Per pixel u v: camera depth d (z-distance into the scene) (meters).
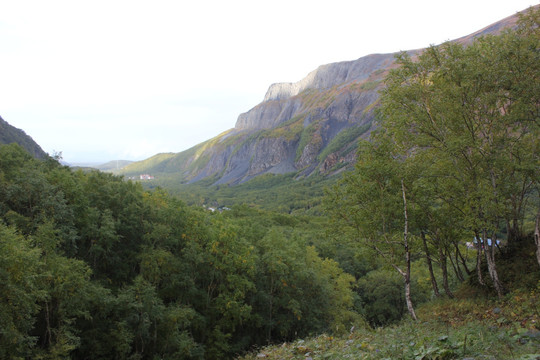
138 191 41.66
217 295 39.16
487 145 18.39
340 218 22.50
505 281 20.16
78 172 44.94
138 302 28.41
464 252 29.67
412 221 21.58
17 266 18.56
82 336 27.14
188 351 29.14
